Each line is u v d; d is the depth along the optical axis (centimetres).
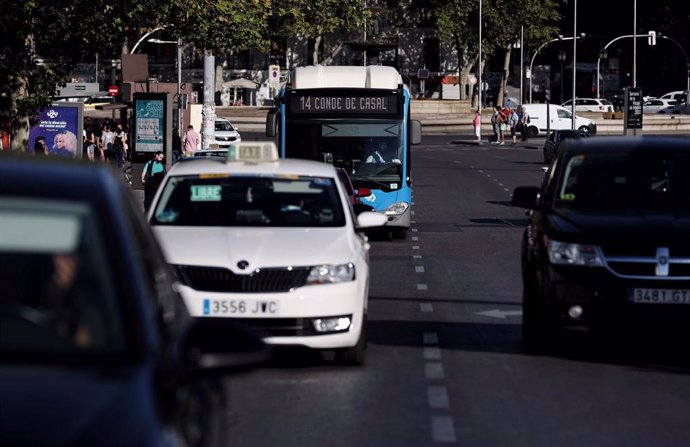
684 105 19938
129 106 10588
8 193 960
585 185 2622
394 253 4928
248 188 2552
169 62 19912
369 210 4069
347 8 13138
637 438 1808
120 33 5656
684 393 2155
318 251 2320
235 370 970
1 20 5053
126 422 808
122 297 918
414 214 7019
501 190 8856
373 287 3822
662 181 2638
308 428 1866
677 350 2636
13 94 5350
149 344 905
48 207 952
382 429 1861
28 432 784
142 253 1030
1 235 935
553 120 16950
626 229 2381
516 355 2553
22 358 882
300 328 2264
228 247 2309
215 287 2262
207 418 1109
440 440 1786
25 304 917
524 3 19462
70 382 848
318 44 18800
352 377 2289
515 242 5412
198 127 11169
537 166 11650
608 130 18212
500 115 15638
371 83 5312
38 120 5838
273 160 2644
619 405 2048
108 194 981
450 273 4228
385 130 5272
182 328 1077
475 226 6262
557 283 2372
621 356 2547
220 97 19475
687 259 2350
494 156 13200
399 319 3109
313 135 5234
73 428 792
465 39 19850
